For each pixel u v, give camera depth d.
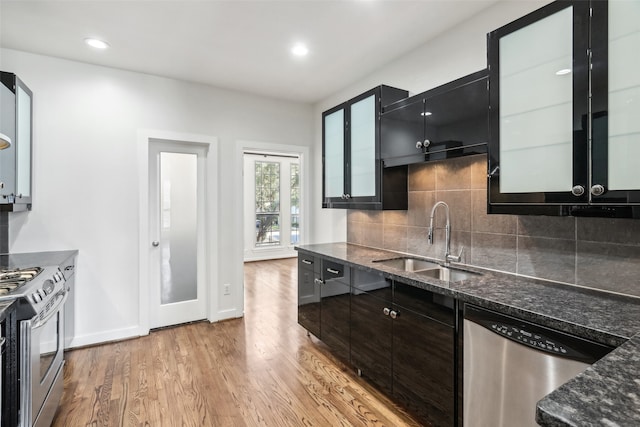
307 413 1.99
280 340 3.06
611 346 1.06
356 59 2.82
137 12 2.12
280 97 3.83
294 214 7.75
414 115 2.22
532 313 1.28
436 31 2.37
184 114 3.33
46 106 2.73
